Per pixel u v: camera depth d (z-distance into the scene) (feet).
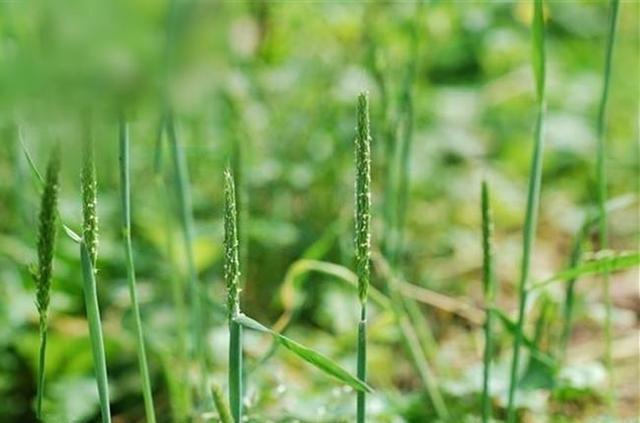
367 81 3.31
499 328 2.59
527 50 4.38
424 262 3.24
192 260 2.08
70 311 2.63
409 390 2.54
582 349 2.72
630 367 2.66
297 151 3.24
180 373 2.42
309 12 3.56
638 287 2.98
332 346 2.57
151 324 2.53
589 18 4.85
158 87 1.20
